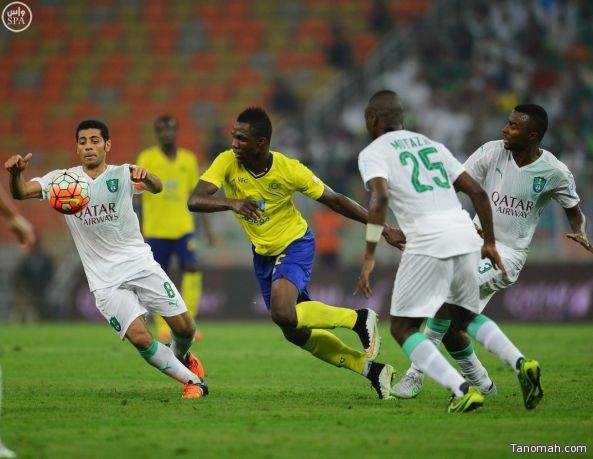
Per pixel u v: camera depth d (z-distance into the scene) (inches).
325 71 4618.6
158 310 1147.9
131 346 2007.9
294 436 848.9
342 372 1459.2
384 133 986.1
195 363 1243.2
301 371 1472.7
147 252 1149.1
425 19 4286.4
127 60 4808.1
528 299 2938.0
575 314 2908.5
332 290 3041.3
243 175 1111.6
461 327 1013.8
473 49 4116.6
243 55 4751.5
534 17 4170.8
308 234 1151.0
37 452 774.5
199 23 4938.5
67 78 4744.1
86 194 1091.3
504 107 3900.1
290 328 1099.3
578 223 1188.5
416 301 949.2
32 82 4741.6
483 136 3806.6
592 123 3811.5
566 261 2987.2
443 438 838.5
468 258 952.9
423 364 954.1
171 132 2031.3
